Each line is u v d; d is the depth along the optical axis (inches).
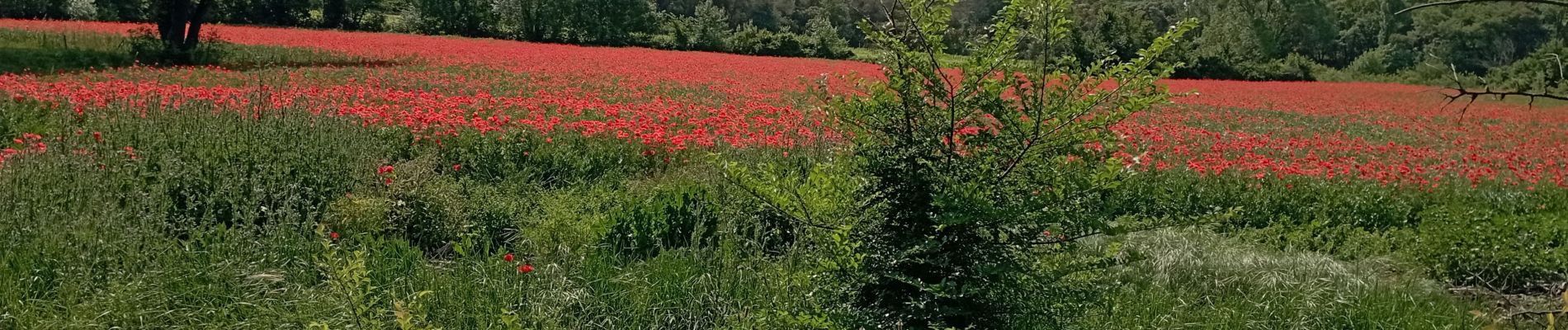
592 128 421.7
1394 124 969.5
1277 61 2255.2
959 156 145.9
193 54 1045.8
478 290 210.7
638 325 209.2
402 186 285.4
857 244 138.9
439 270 234.8
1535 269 306.7
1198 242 305.6
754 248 246.1
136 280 203.0
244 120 351.6
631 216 268.4
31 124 402.3
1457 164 604.7
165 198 264.5
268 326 193.6
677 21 2268.7
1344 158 603.8
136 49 1037.8
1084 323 198.1
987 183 141.8
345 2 2126.0
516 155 383.6
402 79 876.6
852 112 144.4
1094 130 140.0
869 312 147.0
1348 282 270.4
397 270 227.9
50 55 935.7
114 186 266.7
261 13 2041.1
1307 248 351.6
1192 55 2049.7
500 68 1108.5
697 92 927.7
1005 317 150.1
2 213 236.1
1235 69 2084.2
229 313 201.9
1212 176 421.7
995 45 137.6
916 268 148.7
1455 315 259.4
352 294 146.1
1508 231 338.0
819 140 348.8
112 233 227.1
